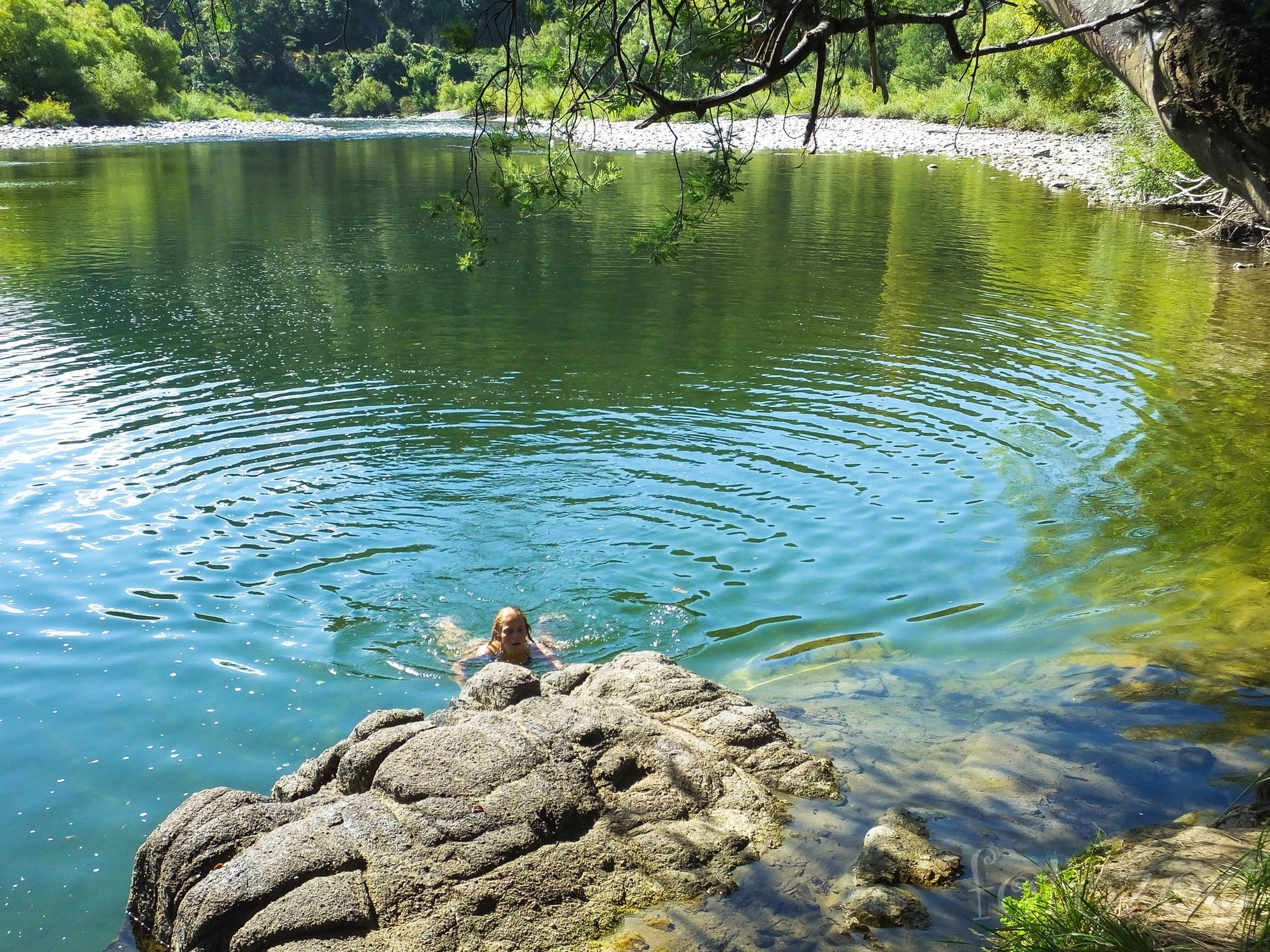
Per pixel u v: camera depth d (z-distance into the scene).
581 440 11.65
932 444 11.55
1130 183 30.86
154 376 14.00
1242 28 4.66
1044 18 7.39
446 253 23.55
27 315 17.36
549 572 8.69
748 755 5.96
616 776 5.61
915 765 5.96
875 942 4.48
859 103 61.38
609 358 15.01
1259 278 20.52
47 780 6.03
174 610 8.01
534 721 5.85
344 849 4.84
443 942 4.44
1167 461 10.96
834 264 22.23
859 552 9.02
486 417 12.43
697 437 11.77
